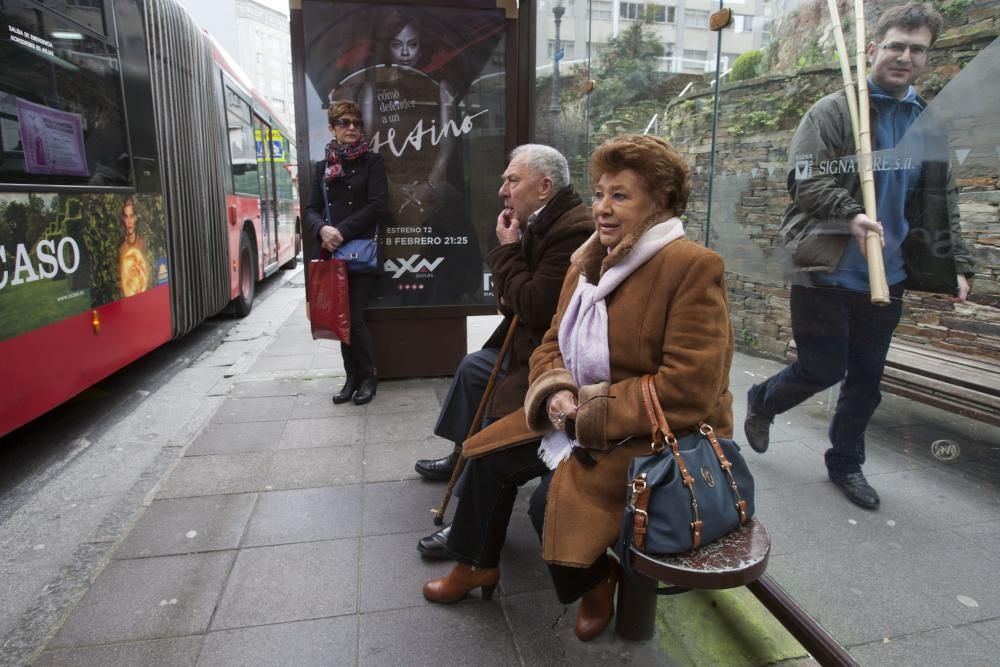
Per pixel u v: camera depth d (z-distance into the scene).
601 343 1.68
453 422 2.69
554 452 1.81
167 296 5.07
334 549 2.49
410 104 4.19
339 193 3.95
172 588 2.25
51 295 3.41
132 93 4.49
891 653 1.52
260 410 4.07
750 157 2.08
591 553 1.62
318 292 3.94
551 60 4.07
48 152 3.43
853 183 1.65
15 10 3.15
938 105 1.40
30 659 1.93
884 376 1.60
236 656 1.92
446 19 4.11
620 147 1.59
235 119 7.68
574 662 1.88
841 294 1.72
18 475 3.46
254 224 8.72
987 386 1.36
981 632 1.41
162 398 4.74
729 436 1.73
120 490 3.29
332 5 3.98
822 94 1.74
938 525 1.48
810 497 1.81
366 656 1.92
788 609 1.70
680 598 2.13
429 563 2.40
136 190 4.51
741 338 2.16
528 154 2.29
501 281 2.35
